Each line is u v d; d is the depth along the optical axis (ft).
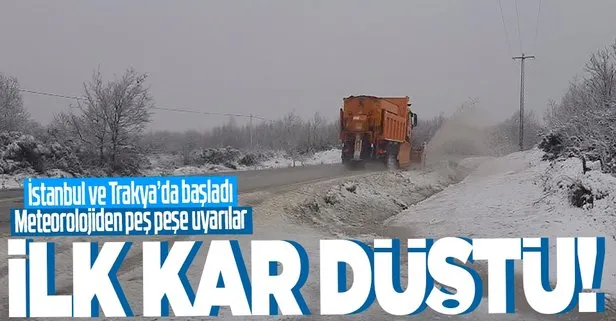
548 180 65.10
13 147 92.43
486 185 86.02
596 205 43.57
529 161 123.44
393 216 60.95
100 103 108.68
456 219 53.36
